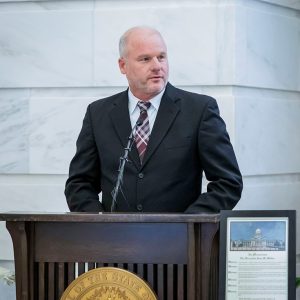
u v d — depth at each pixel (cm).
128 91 877
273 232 679
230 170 830
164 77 845
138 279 661
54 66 1293
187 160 833
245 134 1260
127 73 857
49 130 1299
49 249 697
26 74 1305
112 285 664
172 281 678
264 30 1299
